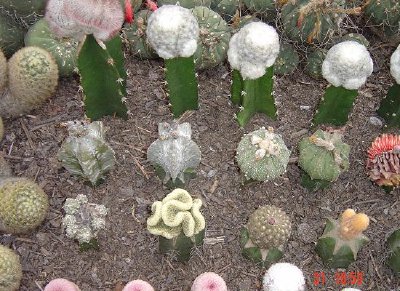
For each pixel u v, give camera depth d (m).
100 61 0.37
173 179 0.38
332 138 0.38
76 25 0.34
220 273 0.39
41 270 0.38
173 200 0.33
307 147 0.38
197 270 0.39
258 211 0.36
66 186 0.41
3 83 0.40
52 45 0.42
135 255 0.39
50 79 0.41
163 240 0.36
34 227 0.38
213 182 0.42
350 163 0.43
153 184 0.41
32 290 0.38
